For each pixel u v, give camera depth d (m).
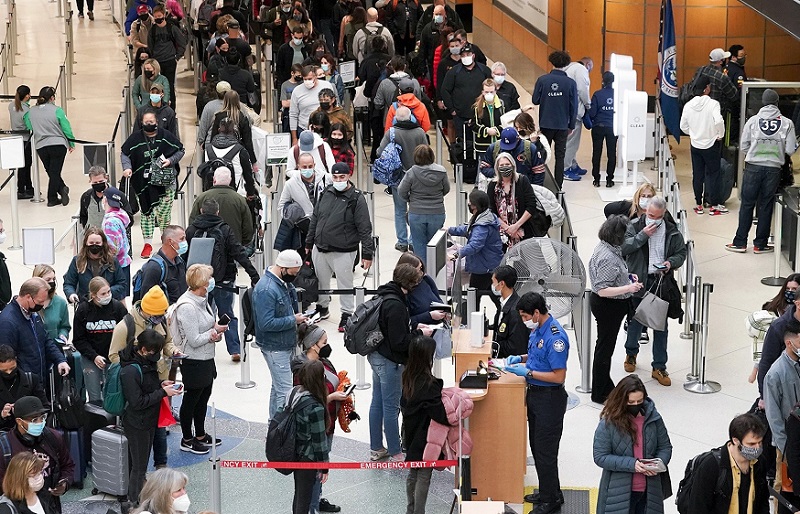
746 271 19.31
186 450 13.68
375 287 17.58
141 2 27.33
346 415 12.83
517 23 31.33
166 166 19.42
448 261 15.54
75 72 31.98
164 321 12.88
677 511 11.93
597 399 14.77
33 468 10.08
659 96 23.64
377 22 28.06
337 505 12.54
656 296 14.77
